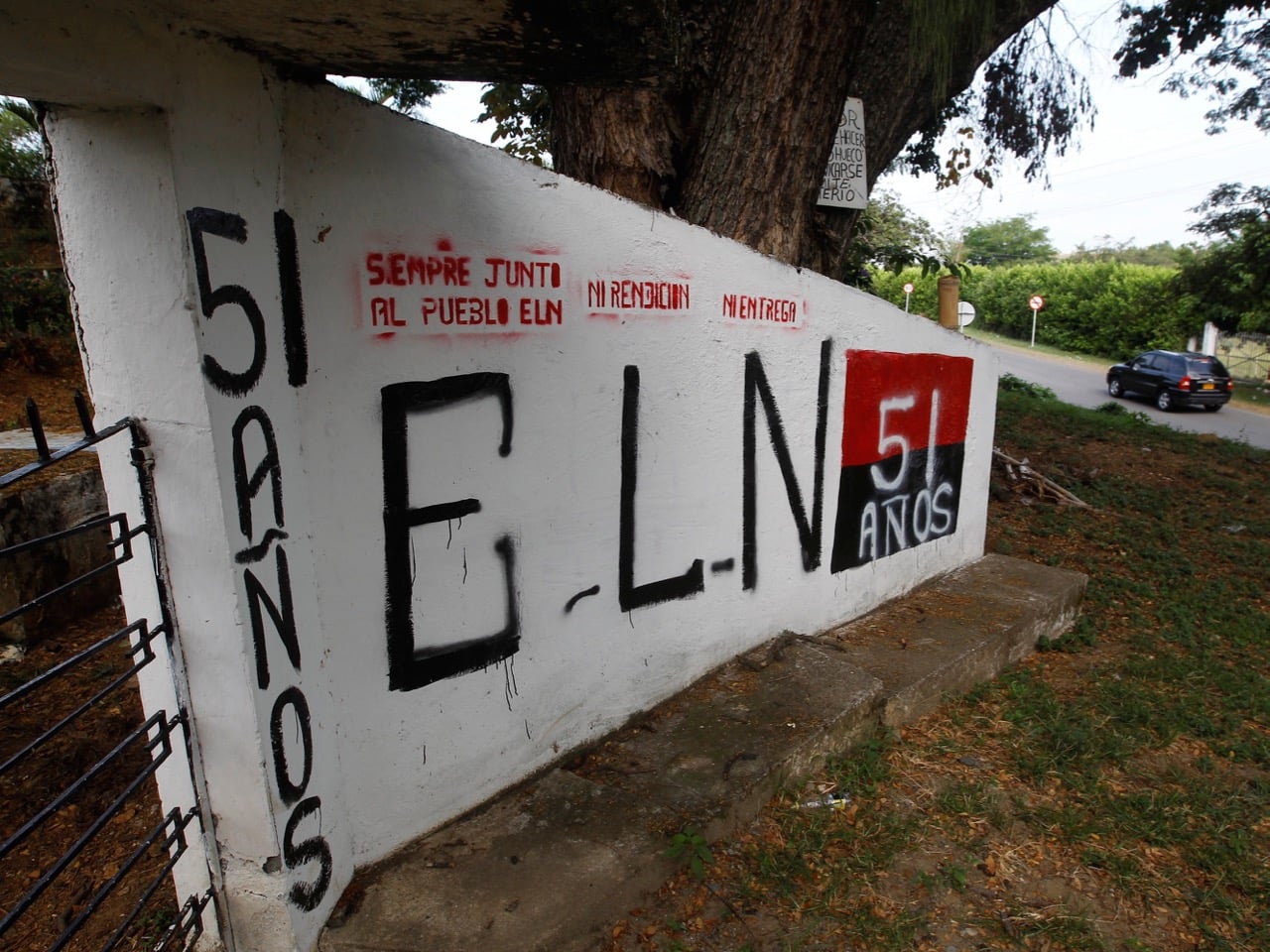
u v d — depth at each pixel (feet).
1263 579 20.21
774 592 12.37
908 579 15.38
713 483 10.99
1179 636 16.02
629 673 10.25
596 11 4.98
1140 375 70.49
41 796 9.59
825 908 8.23
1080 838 9.71
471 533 8.14
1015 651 14.33
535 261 8.31
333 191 6.66
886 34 18.95
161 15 5.07
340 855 7.30
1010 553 20.49
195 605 6.10
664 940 7.64
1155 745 11.96
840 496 13.29
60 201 5.77
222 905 6.79
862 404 13.32
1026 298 124.06
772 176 15.31
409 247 7.25
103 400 6.01
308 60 6.01
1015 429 37.76
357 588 7.28
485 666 8.48
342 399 6.97
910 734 11.69
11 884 8.33
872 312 13.12
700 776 9.30
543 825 8.39
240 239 5.89
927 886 8.75
